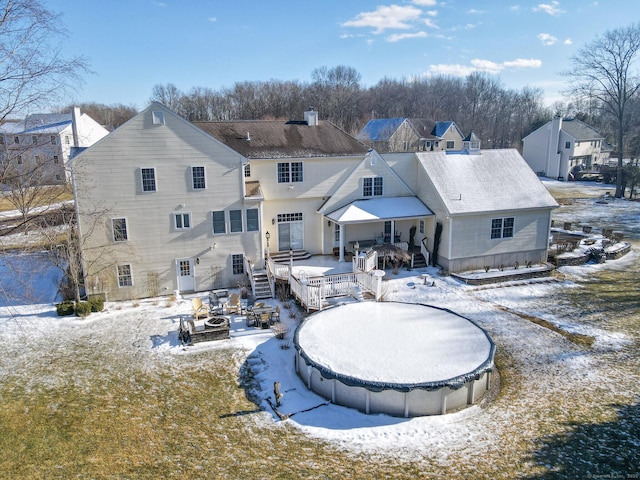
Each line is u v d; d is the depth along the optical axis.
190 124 22.48
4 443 12.21
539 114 101.62
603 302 22.41
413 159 29.08
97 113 103.81
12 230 24.59
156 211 22.91
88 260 22.30
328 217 27.16
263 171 26.12
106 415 13.50
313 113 29.36
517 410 13.60
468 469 11.05
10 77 18.06
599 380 15.22
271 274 23.42
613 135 87.62
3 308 22.14
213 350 17.58
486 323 19.94
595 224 39.75
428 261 27.91
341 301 20.98
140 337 18.80
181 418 13.34
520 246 27.98
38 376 15.78
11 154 21.05
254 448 11.97
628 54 48.66
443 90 117.75
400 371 13.99
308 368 14.78
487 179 28.50
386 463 11.33
